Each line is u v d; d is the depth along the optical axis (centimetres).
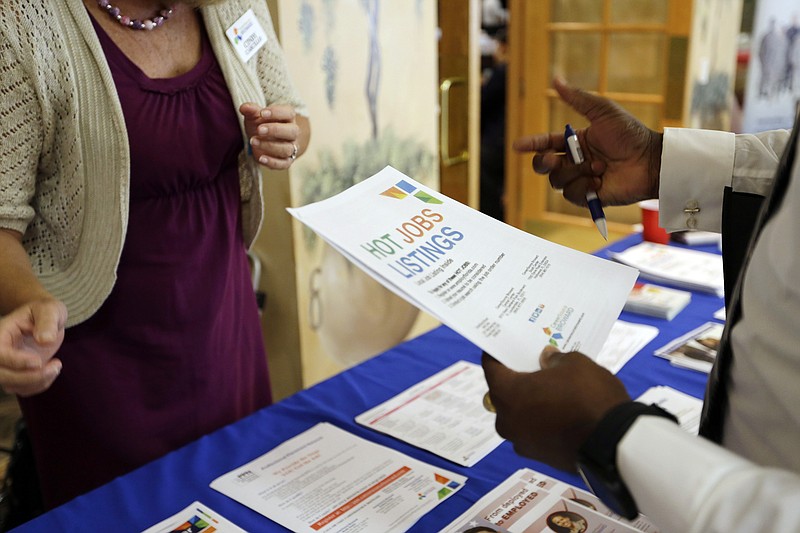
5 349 82
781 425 55
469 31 263
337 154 211
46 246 123
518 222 415
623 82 360
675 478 48
